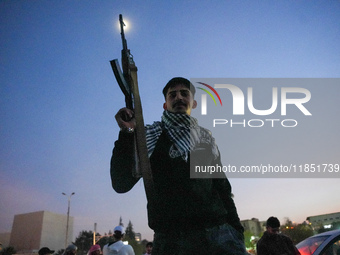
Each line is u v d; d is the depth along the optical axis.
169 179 1.38
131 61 1.36
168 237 1.32
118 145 1.26
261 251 4.59
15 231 67.25
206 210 1.35
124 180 1.34
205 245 1.30
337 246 3.97
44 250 7.34
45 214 67.12
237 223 1.57
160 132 1.49
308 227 57.19
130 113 1.24
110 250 5.47
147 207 1.40
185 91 1.64
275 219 4.61
